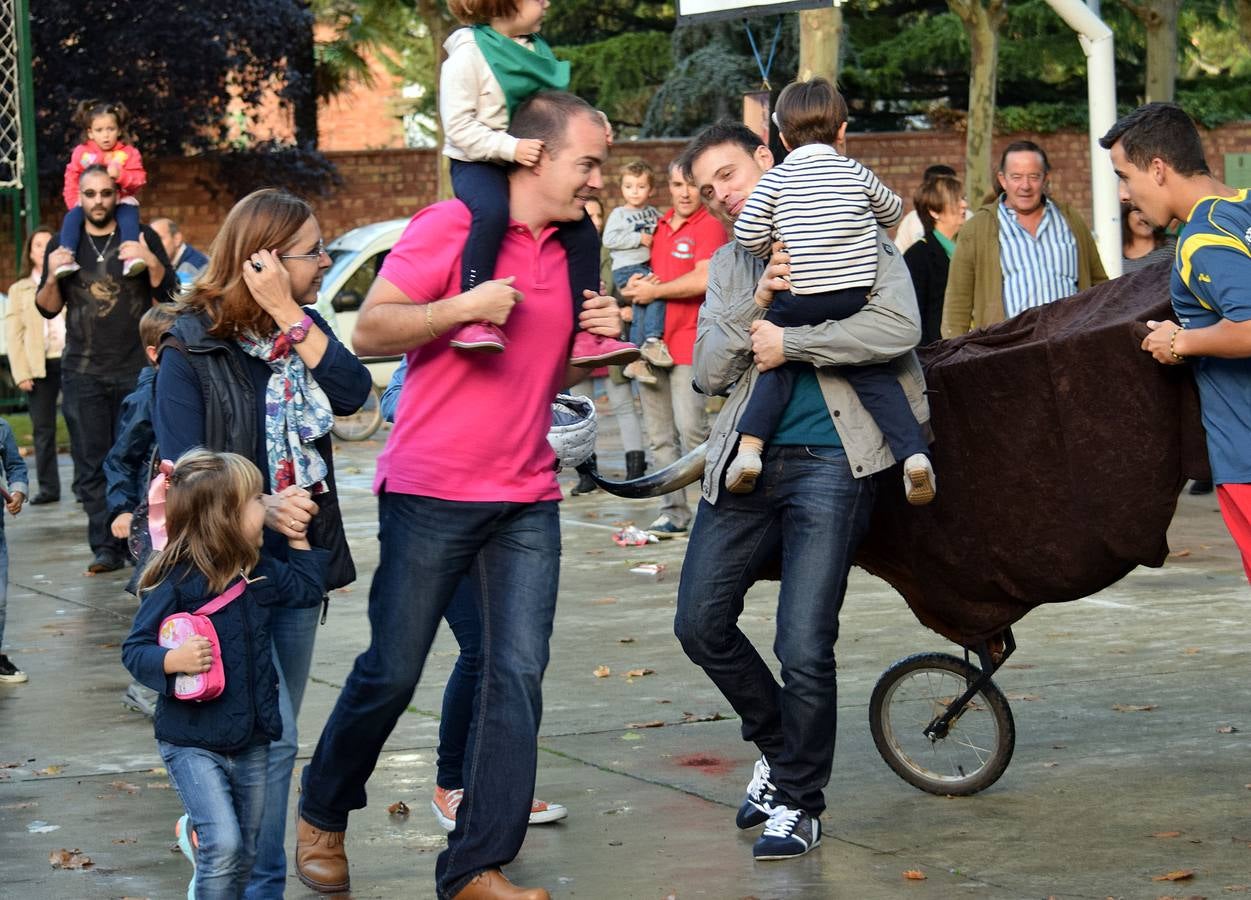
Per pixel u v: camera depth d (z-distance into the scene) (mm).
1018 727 7098
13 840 5852
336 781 5234
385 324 4816
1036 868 5328
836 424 5414
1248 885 5098
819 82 5625
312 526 4914
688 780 6449
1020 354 5527
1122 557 5520
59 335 15461
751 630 9367
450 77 4961
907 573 5965
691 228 11734
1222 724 7027
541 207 4961
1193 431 5363
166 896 5238
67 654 9242
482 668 5062
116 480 7469
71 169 13039
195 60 30953
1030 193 8727
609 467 16969
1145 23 28219
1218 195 5285
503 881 4949
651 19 38500
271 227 4777
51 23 30391
